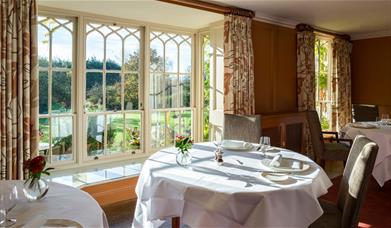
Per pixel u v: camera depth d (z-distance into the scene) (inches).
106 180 141.3
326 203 85.0
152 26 182.9
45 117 150.8
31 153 110.7
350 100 242.4
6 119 104.7
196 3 145.6
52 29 151.6
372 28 219.6
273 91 189.6
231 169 77.5
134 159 178.5
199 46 200.8
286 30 197.2
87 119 164.2
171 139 196.5
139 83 182.5
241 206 62.1
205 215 64.4
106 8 152.4
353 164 77.7
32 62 110.2
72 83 159.3
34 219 46.3
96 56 165.6
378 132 147.4
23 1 107.3
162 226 107.4
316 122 159.3
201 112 201.9
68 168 157.3
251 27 174.2
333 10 169.3
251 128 116.8
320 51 233.1
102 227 47.3
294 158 87.5
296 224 63.8
